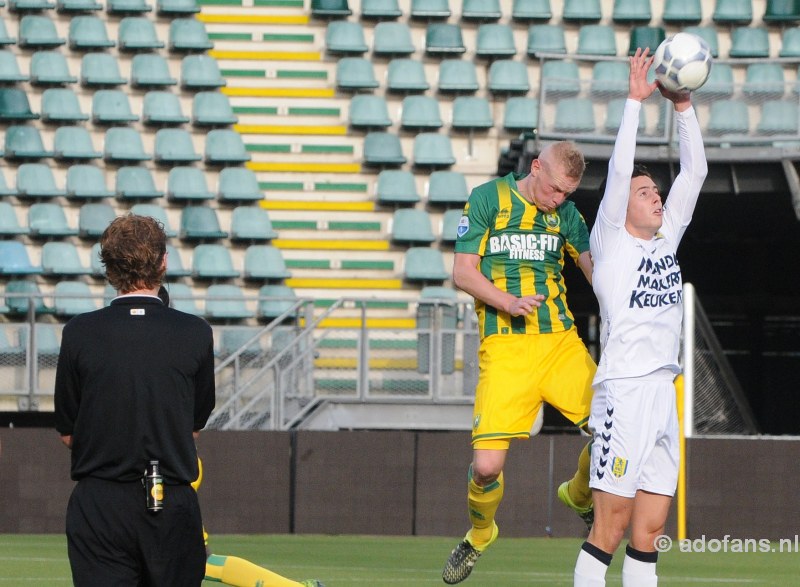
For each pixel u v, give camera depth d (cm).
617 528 1647
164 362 1218
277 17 5688
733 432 3625
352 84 5494
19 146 5231
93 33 5509
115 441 1198
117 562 1200
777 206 4431
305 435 3384
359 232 5253
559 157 1853
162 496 1193
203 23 5600
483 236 1905
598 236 1686
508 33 5631
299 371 3834
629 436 1633
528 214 1903
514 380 1872
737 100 4069
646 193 1675
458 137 5488
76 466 1218
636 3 5700
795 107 4044
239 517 3359
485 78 5641
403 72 5534
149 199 5219
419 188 5403
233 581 1761
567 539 3303
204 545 1255
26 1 5509
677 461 1684
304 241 5166
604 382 1659
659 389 1655
